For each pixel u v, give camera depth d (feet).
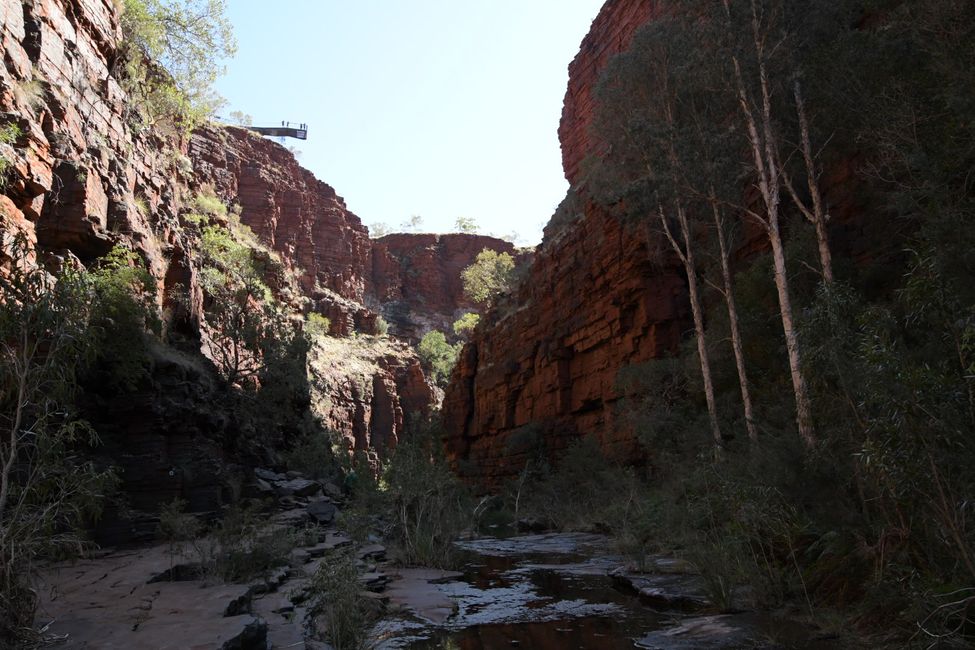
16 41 46.39
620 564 43.42
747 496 27.71
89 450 38.42
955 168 34.94
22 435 19.33
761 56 49.62
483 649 21.81
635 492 64.23
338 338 295.48
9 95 43.70
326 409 226.17
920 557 19.53
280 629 21.39
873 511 24.31
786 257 57.93
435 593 31.81
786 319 45.24
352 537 46.29
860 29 55.36
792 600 25.71
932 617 16.40
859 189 63.21
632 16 159.63
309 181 343.67
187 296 71.05
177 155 115.65
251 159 298.56
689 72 56.13
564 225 146.20
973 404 15.66
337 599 22.79
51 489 19.56
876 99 42.32
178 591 23.84
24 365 19.08
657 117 62.69
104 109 60.75
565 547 58.44
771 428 39.81
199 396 54.13
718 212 62.44
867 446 16.42
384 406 274.98
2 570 16.43
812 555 27.35
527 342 147.95
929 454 15.11
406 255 434.71
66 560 29.25
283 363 101.60
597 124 68.08
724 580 26.63
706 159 56.08
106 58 64.08
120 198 58.18
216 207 159.33
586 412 123.54
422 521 46.06
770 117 52.49
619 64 65.92
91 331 20.88
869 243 60.95
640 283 99.91
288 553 33.50
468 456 180.75
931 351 19.80
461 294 424.87
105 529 35.55
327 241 338.13
